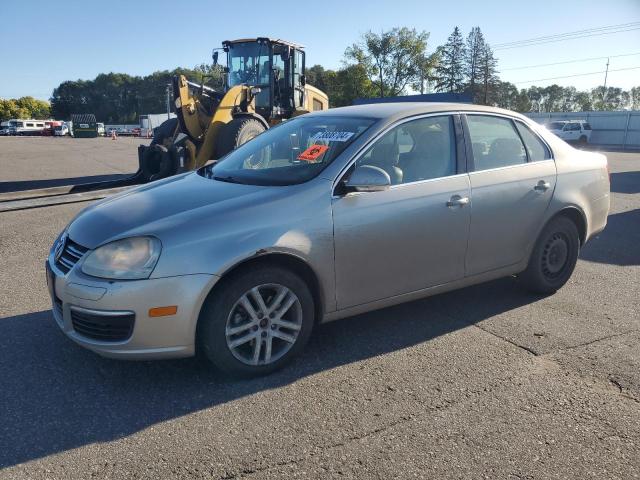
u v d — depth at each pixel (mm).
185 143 10375
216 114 10641
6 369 3367
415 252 3754
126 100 129125
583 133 35062
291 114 13391
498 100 77312
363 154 3602
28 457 2545
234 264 3049
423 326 4102
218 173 4055
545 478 2447
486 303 4590
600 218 4980
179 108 10516
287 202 3291
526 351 3697
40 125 79000
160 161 10070
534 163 4469
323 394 3129
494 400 3080
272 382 3264
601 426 2844
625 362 3545
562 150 4719
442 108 4090
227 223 3115
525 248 4414
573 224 4730
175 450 2613
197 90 11414
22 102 125375
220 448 2629
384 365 3484
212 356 3150
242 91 11383
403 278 3762
